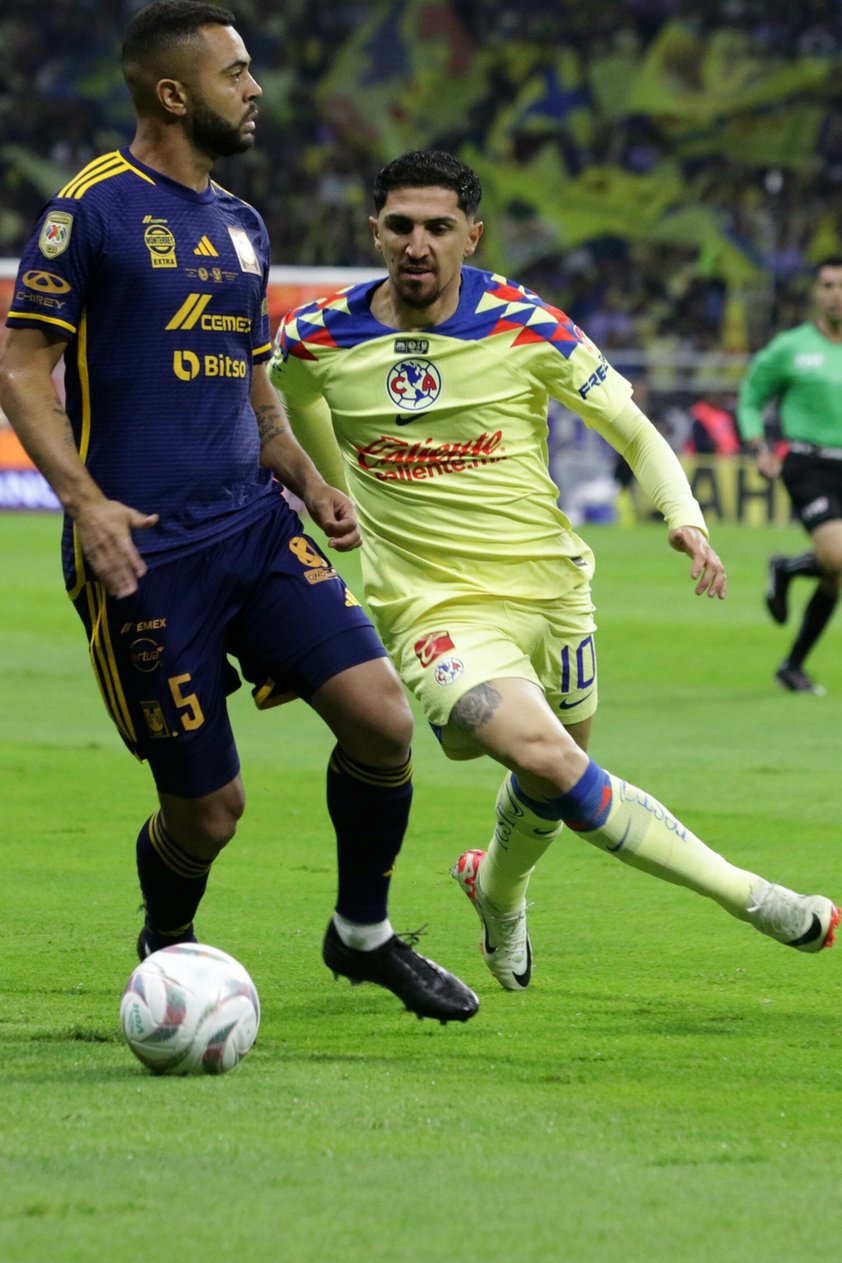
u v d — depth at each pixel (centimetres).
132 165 1540
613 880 2297
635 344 10400
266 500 1605
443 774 3092
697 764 3114
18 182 10869
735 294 10438
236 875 2292
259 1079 1396
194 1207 1087
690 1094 1372
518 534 1703
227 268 1557
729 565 6850
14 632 4853
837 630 5309
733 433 8594
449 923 2059
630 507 8538
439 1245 1030
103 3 11000
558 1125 1278
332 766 1603
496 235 10769
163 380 1535
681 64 10806
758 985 1777
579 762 1571
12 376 1489
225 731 1588
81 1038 1529
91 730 3444
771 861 2353
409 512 1708
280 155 11062
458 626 1678
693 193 10725
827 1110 1329
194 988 1396
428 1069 1446
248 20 11244
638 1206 1102
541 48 10931
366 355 1688
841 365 4128
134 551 1441
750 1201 1115
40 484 8331
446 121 11031
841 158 10675
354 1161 1180
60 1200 1095
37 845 2450
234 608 1576
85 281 1508
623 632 5062
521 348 1673
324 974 1820
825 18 10800
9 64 11000
